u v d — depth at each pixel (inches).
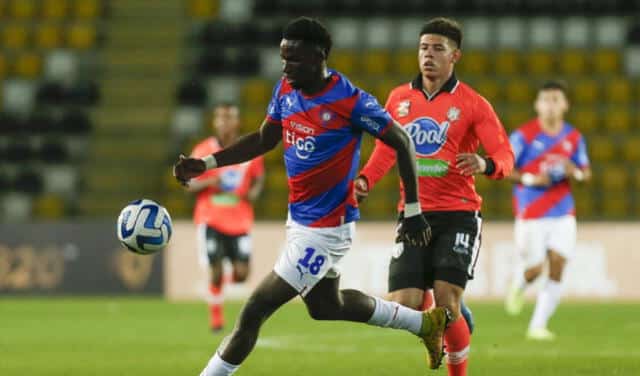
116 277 2903.5
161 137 3627.0
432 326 960.3
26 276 2913.4
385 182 3420.3
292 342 1697.8
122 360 1454.2
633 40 3796.8
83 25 3981.3
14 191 3472.0
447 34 1039.6
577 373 1262.3
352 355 1488.7
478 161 962.1
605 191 3378.4
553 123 1758.1
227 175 1974.7
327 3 3939.5
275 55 3828.7
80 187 3489.2
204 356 1503.4
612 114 3587.6
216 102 3732.8
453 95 1040.8
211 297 1955.0
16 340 1784.0
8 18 4023.1
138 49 3900.1
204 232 1968.5
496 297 2768.2
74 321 2191.2
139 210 932.0
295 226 906.7
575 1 3860.7
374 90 3695.9
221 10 3996.1
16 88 3759.8
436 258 1011.9
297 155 891.4
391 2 3917.3
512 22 3853.3
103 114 3695.9
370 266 2783.0
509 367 1323.8
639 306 2576.3
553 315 2301.9
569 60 3772.1
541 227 1758.1
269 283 901.8
